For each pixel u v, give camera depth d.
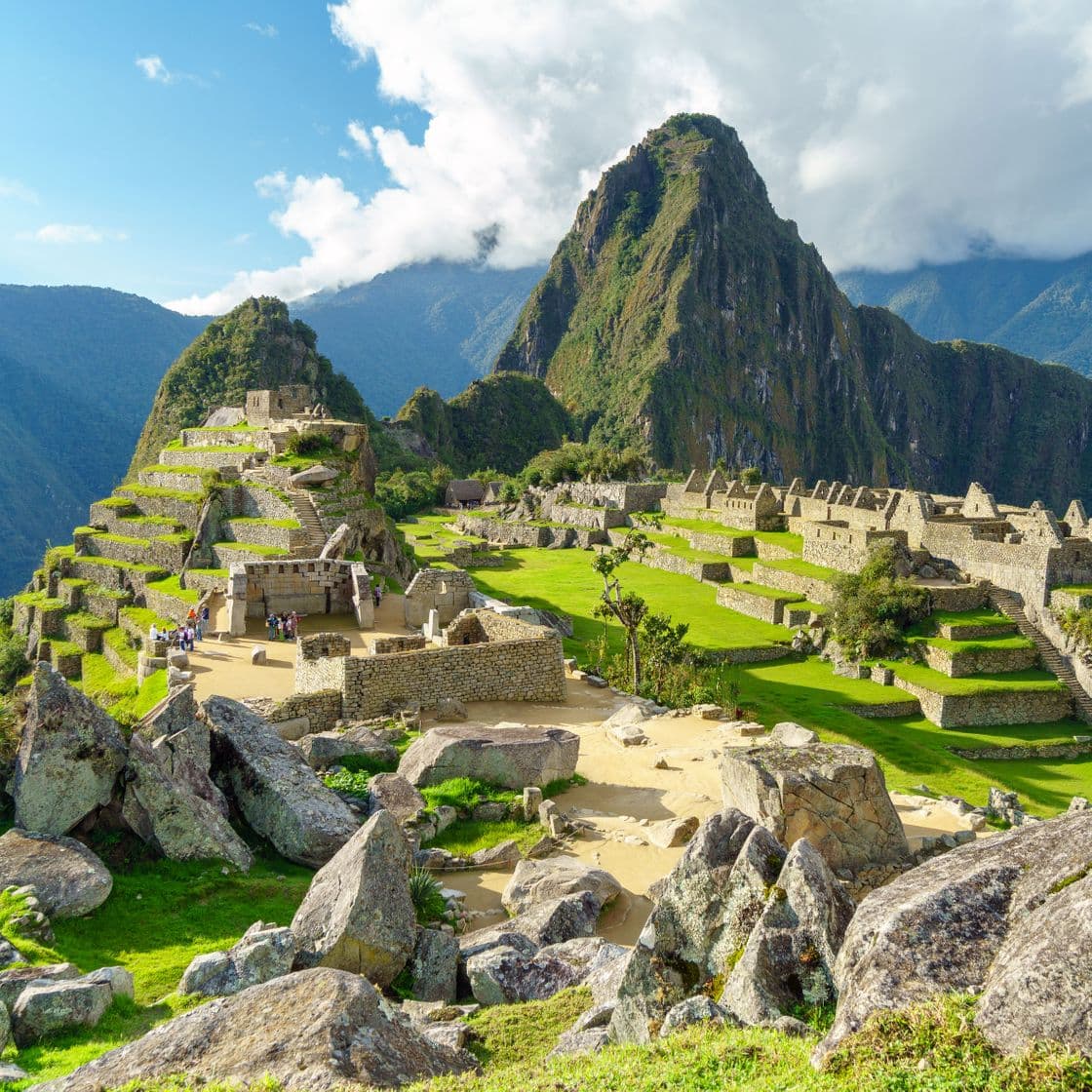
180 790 14.34
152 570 57.72
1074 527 60.72
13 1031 9.41
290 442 62.38
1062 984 6.32
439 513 149.50
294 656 32.38
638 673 40.66
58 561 65.88
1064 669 50.22
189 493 62.88
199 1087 7.58
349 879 11.52
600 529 110.94
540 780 18.39
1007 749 43.94
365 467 66.94
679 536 99.50
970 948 7.18
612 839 16.22
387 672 23.78
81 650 56.69
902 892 7.97
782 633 61.84
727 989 8.80
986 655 50.88
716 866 9.64
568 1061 8.41
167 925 12.37
